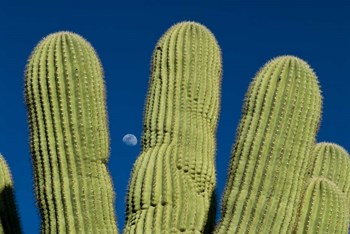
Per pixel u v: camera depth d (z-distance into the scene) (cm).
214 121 1614
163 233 1451
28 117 1536
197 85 1588
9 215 1631
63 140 1495
